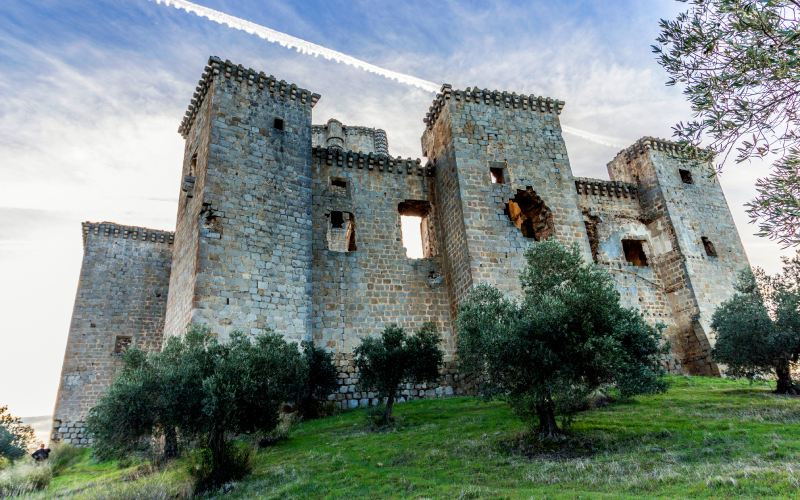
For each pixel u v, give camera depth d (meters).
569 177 29.23
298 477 11.48
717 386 22.12
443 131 29.50
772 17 7.25
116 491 11.90
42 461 22.97
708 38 7.86
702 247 31.66
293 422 19.75
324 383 21.48
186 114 28.69
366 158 29.42
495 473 10.56
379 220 28.39
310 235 24.84
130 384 13.20
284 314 22.42
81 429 30.03
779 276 19.80
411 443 14.05
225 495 10.98
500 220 26.58
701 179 34.56
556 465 10.51
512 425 14.79
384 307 26.36
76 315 32.59
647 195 33.53
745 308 20.77
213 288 21.08
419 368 18.25
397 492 9.73
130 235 35.72
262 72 26.55
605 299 12.91
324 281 25.81
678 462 9.85
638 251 33.25
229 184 23.31
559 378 11.98
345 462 12.59
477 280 24.77
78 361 31.58
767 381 22.89
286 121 26.55
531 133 29.67
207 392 11.86
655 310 30.36
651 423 13.45
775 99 7.62
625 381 12.19
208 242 21.73
